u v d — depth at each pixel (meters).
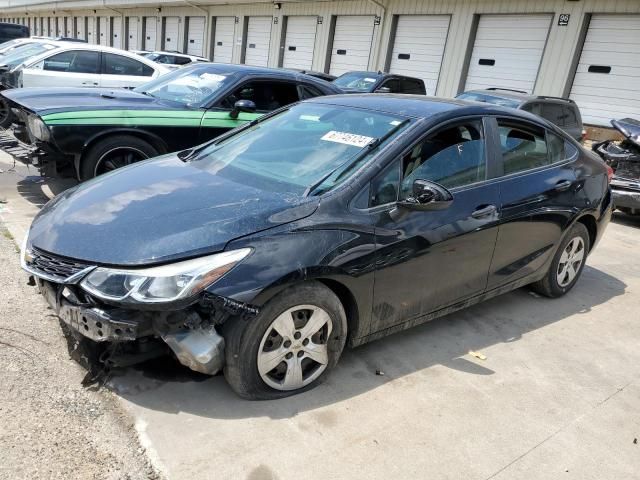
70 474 2.32
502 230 3.76
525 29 14.99
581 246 4.72
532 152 4.16
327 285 2.97
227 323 2.68
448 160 3.52
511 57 15.38
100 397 2.82
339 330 3.04
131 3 30.80
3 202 5.73
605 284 5.31
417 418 2.93
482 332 4.01
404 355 3.56
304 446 2.62
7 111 6.58
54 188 6.45
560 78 14.29
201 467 2.43
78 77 10.06
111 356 2.78
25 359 3.03
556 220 4.23
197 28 27.72
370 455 2.61
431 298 3.50
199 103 6.15
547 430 2.95
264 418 2.78
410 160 3.30
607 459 2.77
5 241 4.62
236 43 24.98
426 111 3.58
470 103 3.87
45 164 5.55
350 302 3.09
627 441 2.93
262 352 2.78
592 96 13.98
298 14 21.48
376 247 3.02
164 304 2.47
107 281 2.52
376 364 3.41
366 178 3.09
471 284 3.74
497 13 15.43
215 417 2.75
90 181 3.54
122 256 2.56
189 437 2.60
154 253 2.55
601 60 13.72
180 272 2.51
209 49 26.78
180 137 5.93
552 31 14.32
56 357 3.09
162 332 2.59
